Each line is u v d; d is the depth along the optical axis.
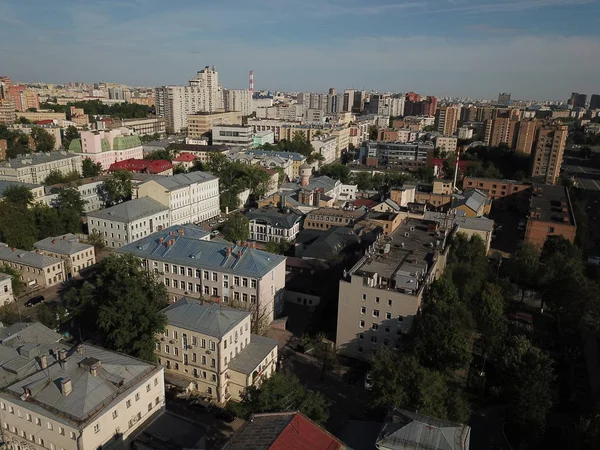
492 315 95.81
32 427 61.91
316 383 89.19
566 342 108.62
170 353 84.81
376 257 112.00
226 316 83.75
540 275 124.25
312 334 106.44
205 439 67.69
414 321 89.94
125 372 66.94
